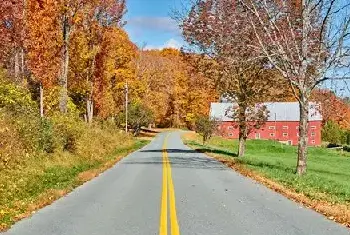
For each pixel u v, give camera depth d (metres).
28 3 28.81
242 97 35.38
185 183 17.50
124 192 14.86
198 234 8.55
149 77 116.62
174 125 135.38
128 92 83.31
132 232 8.73
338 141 98.88
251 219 10.16
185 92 124.75
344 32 20.42
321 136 101.88
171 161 30.11
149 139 81.56
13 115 22.34
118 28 49.56
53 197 13.36
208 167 25.62
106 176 20.38
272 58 22.78
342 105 26.69
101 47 48.56
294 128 99.69
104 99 54.84
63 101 33.34
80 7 33.91
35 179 16.33
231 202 12.71
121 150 41.19
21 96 26.45
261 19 22.19
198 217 10.33
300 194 14.50
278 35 22.80
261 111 35.84
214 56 32.78
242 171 23.00
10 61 38.12
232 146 69.50
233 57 24.23
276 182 18.20
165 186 16.41
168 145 59.81
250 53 23.50
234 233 8.68
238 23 22.88
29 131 20.81
